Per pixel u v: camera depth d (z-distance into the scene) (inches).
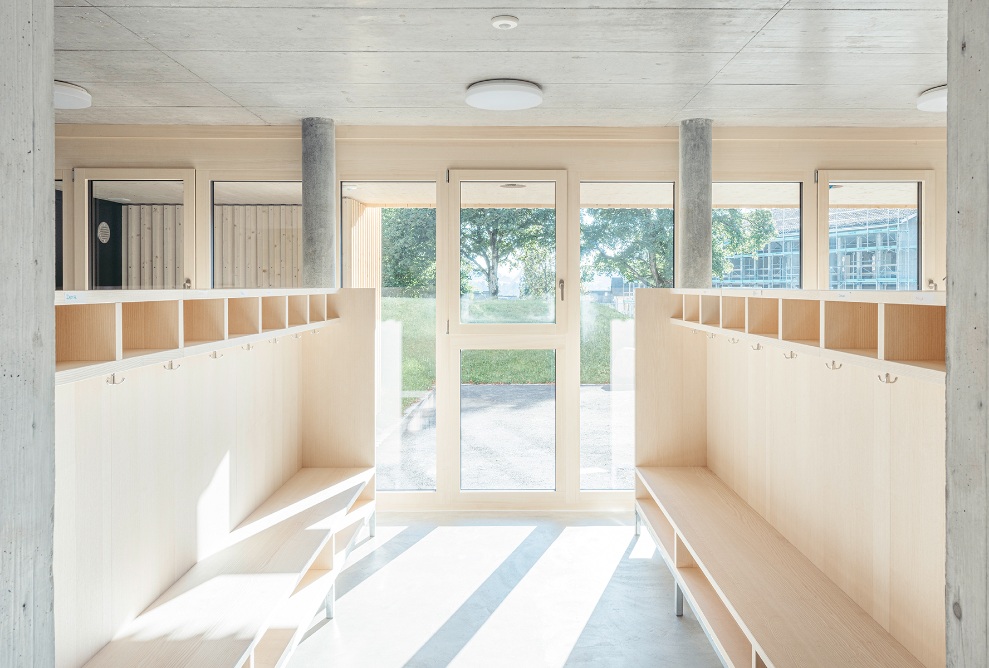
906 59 137.9
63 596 78.7
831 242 199.2
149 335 88.6
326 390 185.2
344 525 160.2
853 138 196.1
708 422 183.0
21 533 48.3
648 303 183.6
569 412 198.5
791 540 128.3
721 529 135.0
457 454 199.0
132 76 148.7
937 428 84.1
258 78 150.4
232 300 121.6
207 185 194.7
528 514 196.5
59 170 193.8
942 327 78.4
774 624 96.1
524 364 199.2
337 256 197.8
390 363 199.9
